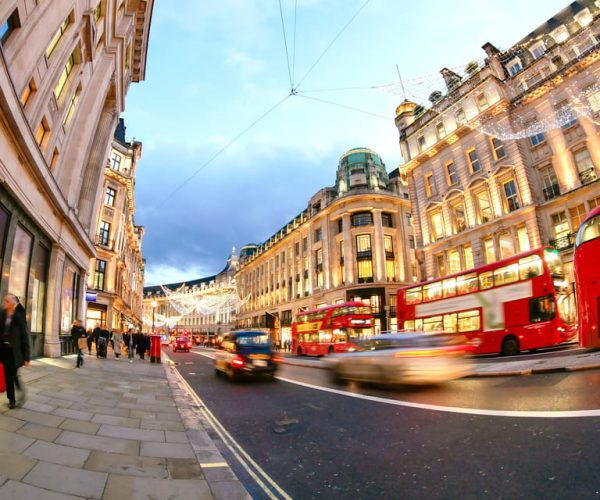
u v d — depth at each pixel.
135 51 27.06
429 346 8.89
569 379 7.87
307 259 47.22
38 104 11.93
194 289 103.50
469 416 5.79
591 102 21.38
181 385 11.89
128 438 5.04
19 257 11.38
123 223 40.09
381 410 6.85
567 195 21.33
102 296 32.59
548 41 24.92
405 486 3.64
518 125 24.59
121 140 42.62
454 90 29.16
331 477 4.03
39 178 11.61
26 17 9.76
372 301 36.66
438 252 28.91
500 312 15.36
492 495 3.30
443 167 29.44
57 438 4.57
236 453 4.98
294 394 9.34
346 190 41.88
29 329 12.12
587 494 3.12
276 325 52.03
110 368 13.99
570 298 14.31
